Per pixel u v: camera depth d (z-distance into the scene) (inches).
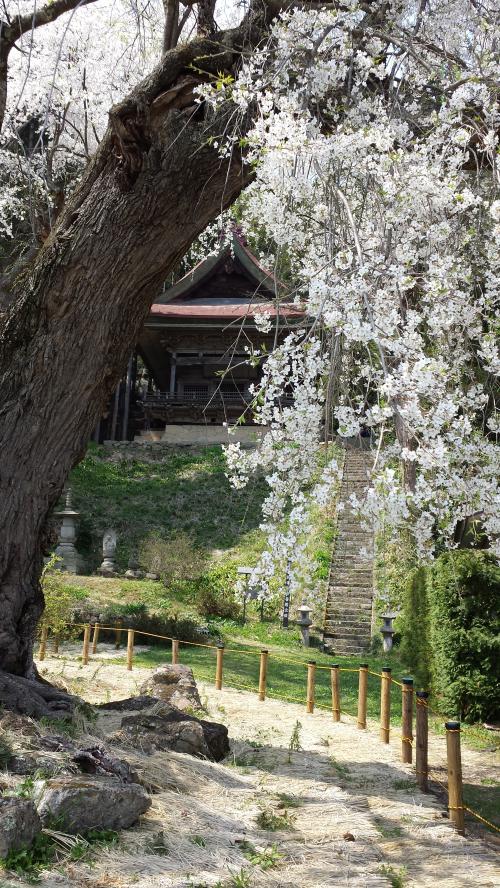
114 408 1385.3
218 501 1013.2
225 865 151.0
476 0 238.7
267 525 201.9
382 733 314.3
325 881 151.3
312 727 334.6
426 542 218.5
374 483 173.3
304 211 240.7
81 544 923.4
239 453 202.8
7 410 227.1
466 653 366.3
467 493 193.3
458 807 203.0
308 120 211.0
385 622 636.1
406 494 173.0
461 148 225.8
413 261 203.5
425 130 229.9
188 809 182.9
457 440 177.0
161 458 1176.8
